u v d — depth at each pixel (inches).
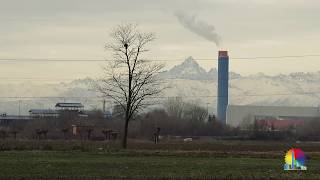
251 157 5374.0
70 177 3186.5
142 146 7342.5
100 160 4633.4
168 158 5073.8
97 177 3196.4
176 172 3582.7
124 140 7052.2
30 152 5669.3
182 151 6063.0
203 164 4311.0
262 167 4057.6
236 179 3152.1
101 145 7258.9
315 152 6353.3
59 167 3870.6
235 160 4891.7
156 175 3358.8
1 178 3117.6
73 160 4581.7
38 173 3440.0
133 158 4992.6
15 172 3491.6
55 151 5895.7
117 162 4394.7
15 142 7436.0
